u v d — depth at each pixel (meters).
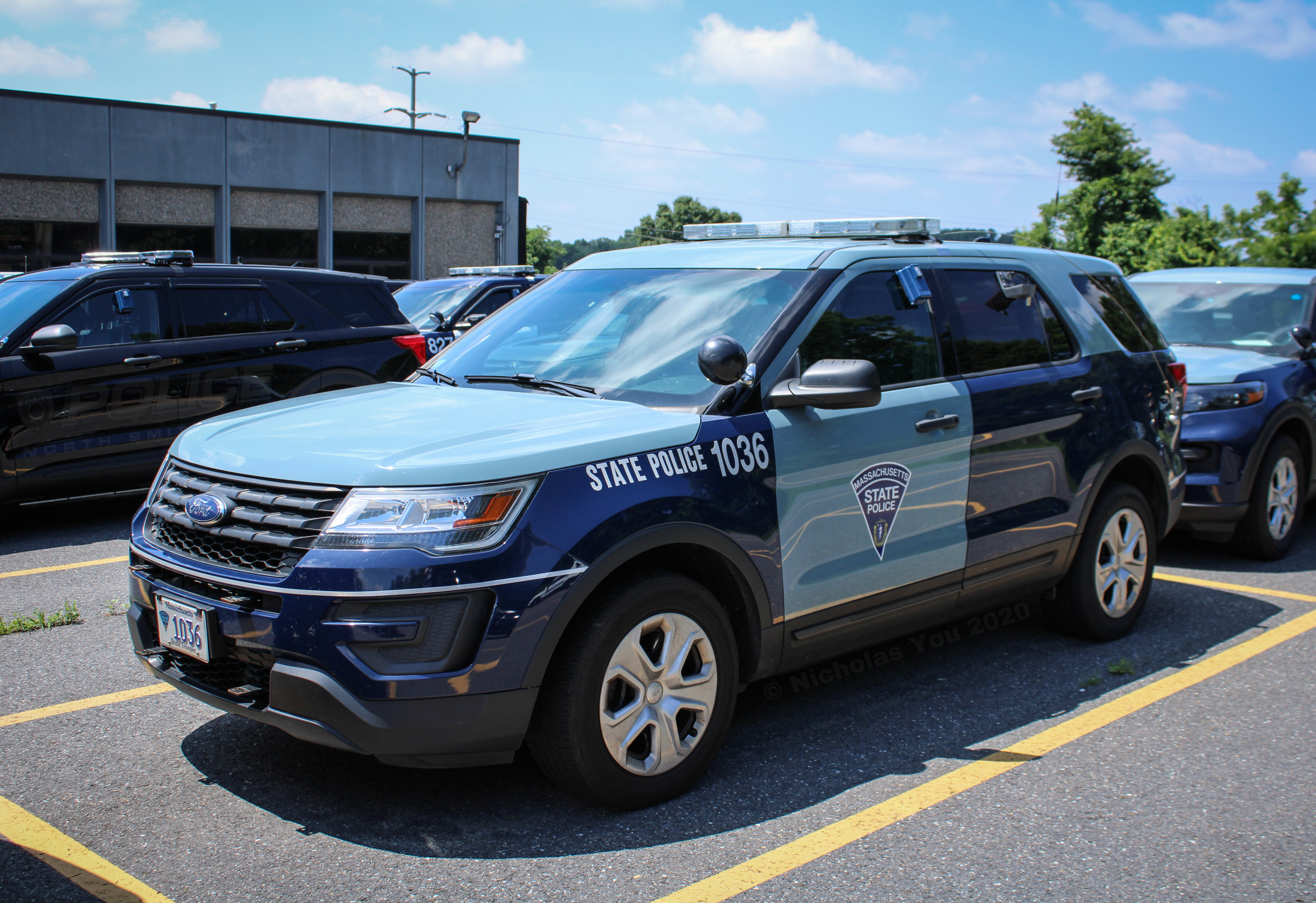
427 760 3.00
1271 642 5.18
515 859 3.02
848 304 4.02
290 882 2.88
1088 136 62.72
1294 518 7.05
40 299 7.21
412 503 2.95
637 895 2.84
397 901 2.79
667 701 3.34
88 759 3.65
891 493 3.97
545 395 3.79
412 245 32.28
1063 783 3.59
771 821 3.28
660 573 3.30
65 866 2.95
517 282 13.61
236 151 28.58
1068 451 4.74
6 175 25.53
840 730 4.04
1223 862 3.08
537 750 3.17
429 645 2.92
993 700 4.38
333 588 2.89
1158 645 5.13
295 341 8.18
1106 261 5.64
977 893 2.88
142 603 3.43
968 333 4.45
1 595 5.68
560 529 3.05
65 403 7.08
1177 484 5.48
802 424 3.70
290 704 2.96
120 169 26.86
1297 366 7.08
